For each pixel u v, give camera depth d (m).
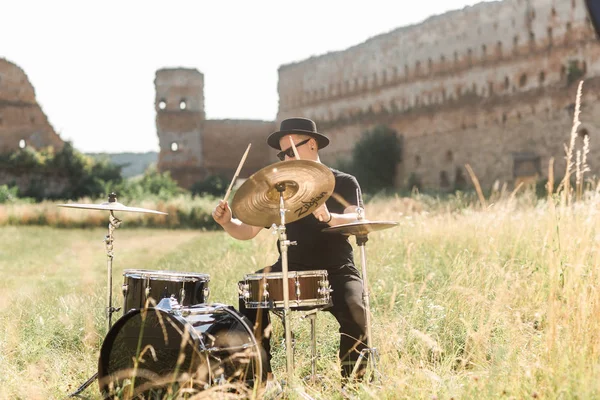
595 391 3.01
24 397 4.08
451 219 10.48
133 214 31.25
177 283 3.83
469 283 5.80
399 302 6.11
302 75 71.06
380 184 58.81
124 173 98.31
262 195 3.71
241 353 3.58
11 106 63.09
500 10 50.75
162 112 71.75
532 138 48.12
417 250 8.59
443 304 5.50
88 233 26.44
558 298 4.17
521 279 5.91
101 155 60.88
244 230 4.69
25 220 30.52
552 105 46.62
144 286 3.84
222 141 72.62
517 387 3.27
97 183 56.09
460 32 54.22
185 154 71.69
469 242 8.54
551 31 46.81
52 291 8.98
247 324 3.80
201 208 32.00
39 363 4.81
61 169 56.47
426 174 56.97
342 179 4.57
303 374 4.78
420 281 7.04
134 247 18.94
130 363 3.75
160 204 32.34
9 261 14.97
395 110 60.41
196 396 3.23
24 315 6.42
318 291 4.00
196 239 21.06
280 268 4.54
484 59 52.12
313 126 4.61
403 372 3.71
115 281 9.30
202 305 3.85
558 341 3.70
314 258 4.45
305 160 3.51
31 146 64.00
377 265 8.12
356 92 64.94
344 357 4.21
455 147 54.44
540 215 8.40
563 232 5.32
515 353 3.85
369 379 3.81
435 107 56.38
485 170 51.72
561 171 45.97
